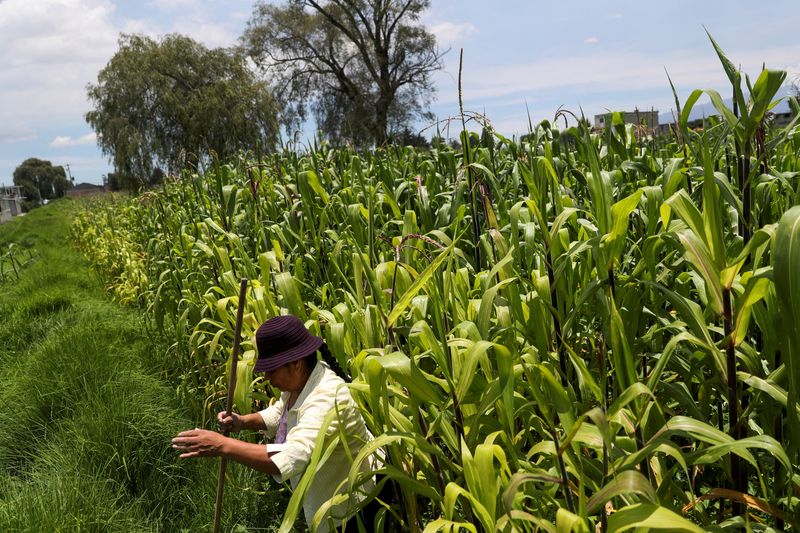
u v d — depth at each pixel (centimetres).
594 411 167
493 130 368
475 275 329
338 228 476
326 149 691
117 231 1301
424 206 390
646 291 262
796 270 152
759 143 239
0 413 529
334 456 275
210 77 3322
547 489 225
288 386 291
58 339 668
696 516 225
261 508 396
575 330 262
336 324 293
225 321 421
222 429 307
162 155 3183
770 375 202
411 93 4178
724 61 223
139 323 805
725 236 296
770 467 252
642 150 465
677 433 179
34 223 4156
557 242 255
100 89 3228
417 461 271
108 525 362
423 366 309
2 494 409
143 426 450
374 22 4031
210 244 576
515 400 241
